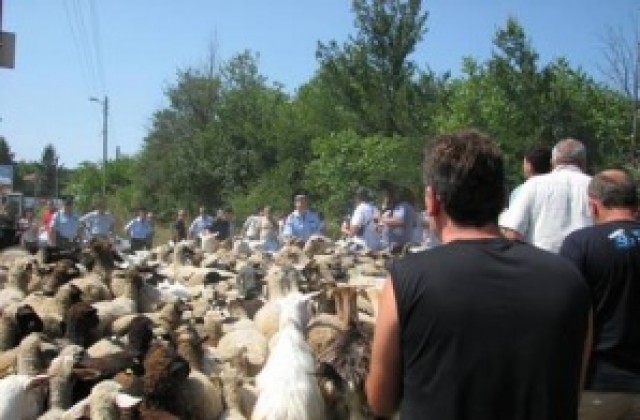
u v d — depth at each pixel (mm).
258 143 35281
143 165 41906
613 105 25016
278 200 29625
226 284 7480
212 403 4117
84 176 50750
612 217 3119
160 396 3732
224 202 34656
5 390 3705
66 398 3910
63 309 5141
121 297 5938
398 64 28828
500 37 23203
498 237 1916
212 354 4797
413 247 8609
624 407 2938
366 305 5836
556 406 1788
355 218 9797
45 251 7215
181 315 5445
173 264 9297
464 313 1783
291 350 4234
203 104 43438
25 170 67000
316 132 34156
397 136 26984
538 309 1795
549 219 3693
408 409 1825
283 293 6078
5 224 11055
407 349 1834
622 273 2924
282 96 42906
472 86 24859
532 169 4211
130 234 14820
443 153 1929
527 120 23031
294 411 3914
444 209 1944
